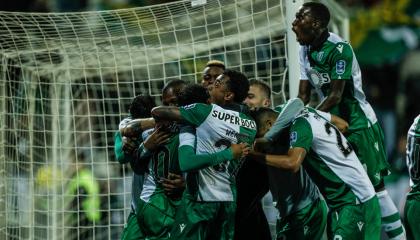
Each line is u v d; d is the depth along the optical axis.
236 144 20.27
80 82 31.88
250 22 26.52
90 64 29.36
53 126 29.98
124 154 22.25
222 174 20.55
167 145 21.67
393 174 40.38
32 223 28.91
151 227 21.81
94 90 31.89
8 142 28.58
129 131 21.61
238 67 29.33
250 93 23.30
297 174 21.36
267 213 28.30
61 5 47.22
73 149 31.88
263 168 22.11
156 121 20.31
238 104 21.17
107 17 26.59
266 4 25.52
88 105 28.94
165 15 26.20
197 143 20.50
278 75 26.12
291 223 21.62
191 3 25.66
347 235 20.48
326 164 20.81
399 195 39.53
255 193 22.14
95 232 31.92
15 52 28.17
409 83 48.56
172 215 21.72
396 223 23.06
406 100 48.22
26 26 26.86
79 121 32.03
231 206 20.67
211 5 25.72
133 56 28.58
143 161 22.12
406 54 48.25
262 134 21.23
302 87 23.22
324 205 22.31
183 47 27.83
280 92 26.09
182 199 20.72
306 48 22.73
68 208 30.91
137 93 31.19
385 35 47.25
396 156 43.50
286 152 21.03
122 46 27.67
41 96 29.44
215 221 20.59
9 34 27.09
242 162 21.17
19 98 28.78
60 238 30.23
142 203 22.05
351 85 22.45
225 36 26.72
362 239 20.59
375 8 47.56
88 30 27.00
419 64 50.78
